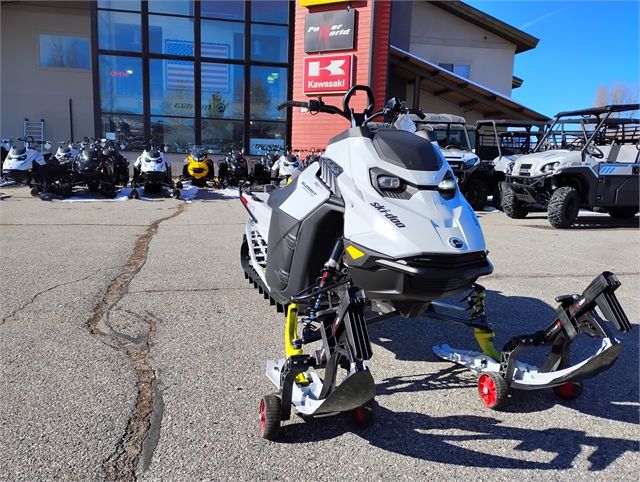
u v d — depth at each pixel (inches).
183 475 89.7
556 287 212.5
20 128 821.9
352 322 93.2
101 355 135.9
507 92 843.4
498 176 491.8
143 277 210.4
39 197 471.5
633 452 101.3
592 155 403.2
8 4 791.7
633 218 443.2
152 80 698.2
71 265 226.4
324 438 103.4
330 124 650.8
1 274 208.7
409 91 782.5
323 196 126.0
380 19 625.6
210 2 696.4
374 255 106.0
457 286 107.0
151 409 110.7
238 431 104.0
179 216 384.5
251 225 197.6
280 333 155.2
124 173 570.9
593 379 133.7
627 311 185.6
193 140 719.7
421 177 113.6
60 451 94.8
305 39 644.7
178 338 149.2
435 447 101.7
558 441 104.8
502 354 118.0
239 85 721.0
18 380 121.0
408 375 133.6
